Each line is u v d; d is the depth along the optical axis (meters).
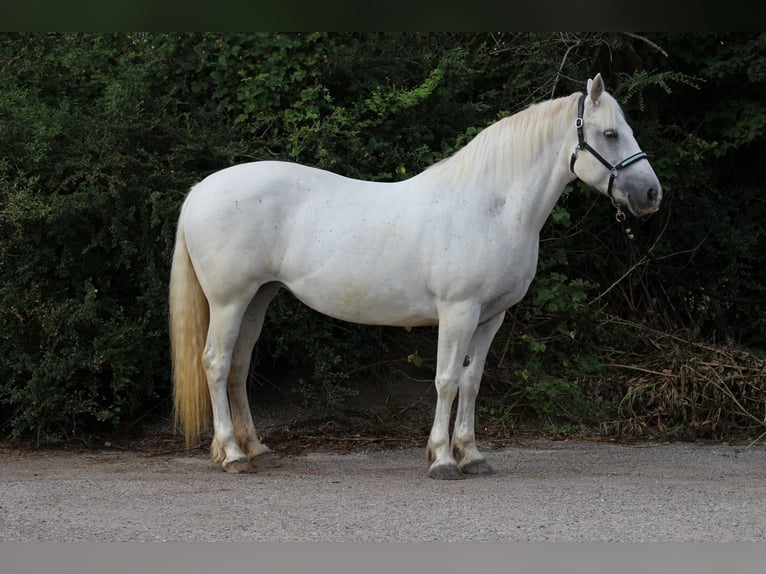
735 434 7.68
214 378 5.84
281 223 5.71
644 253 9.41
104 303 7.32
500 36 9.50
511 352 8.41
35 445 7.02
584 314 8.63
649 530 4.27
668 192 9.31
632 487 5.36
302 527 4.32
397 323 5.78
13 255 6.98
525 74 9.12
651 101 9.29
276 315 7.43
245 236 5.66
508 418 7.94
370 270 5.58
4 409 7.43
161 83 8.24
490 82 9.48
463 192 5.58
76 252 7.29
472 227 5.48
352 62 8.25
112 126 7.36
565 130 5.56
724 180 10.02
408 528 4.30
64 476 5.80
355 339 8.07
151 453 6.80
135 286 7.47
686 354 8.41
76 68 8.22
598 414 7.96
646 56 9.28
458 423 5.88
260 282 5.79
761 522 4.43
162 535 4.18
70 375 6.86
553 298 8.09
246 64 8.13
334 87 8.41
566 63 9.12
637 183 5.42
